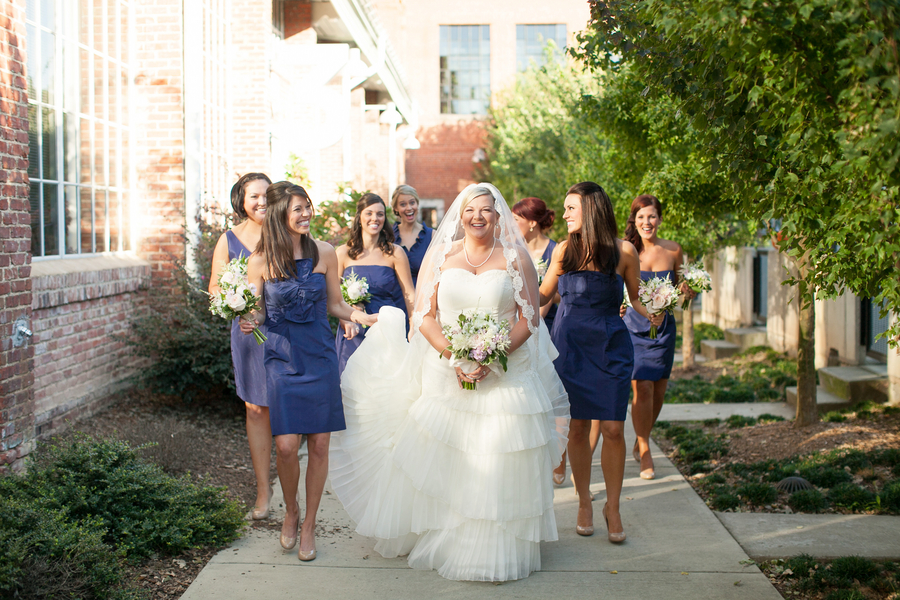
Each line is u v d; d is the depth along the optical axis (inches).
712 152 124.6
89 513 155.5
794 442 243.0
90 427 242.8
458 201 160.6
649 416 221.0
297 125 500.1
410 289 235.9
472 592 146.5
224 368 269.0
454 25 1160.8
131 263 293.4
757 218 124.3
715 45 103.7
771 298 435.8
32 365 194.4
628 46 162.9
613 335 172.2
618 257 174.2
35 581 123.7
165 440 218.5
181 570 154.2
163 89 305.7
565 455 214.2
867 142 88.2
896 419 254.1
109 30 286.8
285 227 162.2
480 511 150.4
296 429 160.4
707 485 212.8
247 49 396.2
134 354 282.0
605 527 181.8
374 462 168.9
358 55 549.6
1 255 181.2
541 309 188.5
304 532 161.8
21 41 189.8
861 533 173.2
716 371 404.2
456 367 153.6
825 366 339.9
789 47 98.0
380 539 164.7
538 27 1163.3
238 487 209.5
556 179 553.3
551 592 146.4
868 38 84.3
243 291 156.0
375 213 227.9
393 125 707.4
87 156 269.9
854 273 117.4
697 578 152.0
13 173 185.9
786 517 184.9
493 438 152.2
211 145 362.3
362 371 173.5
